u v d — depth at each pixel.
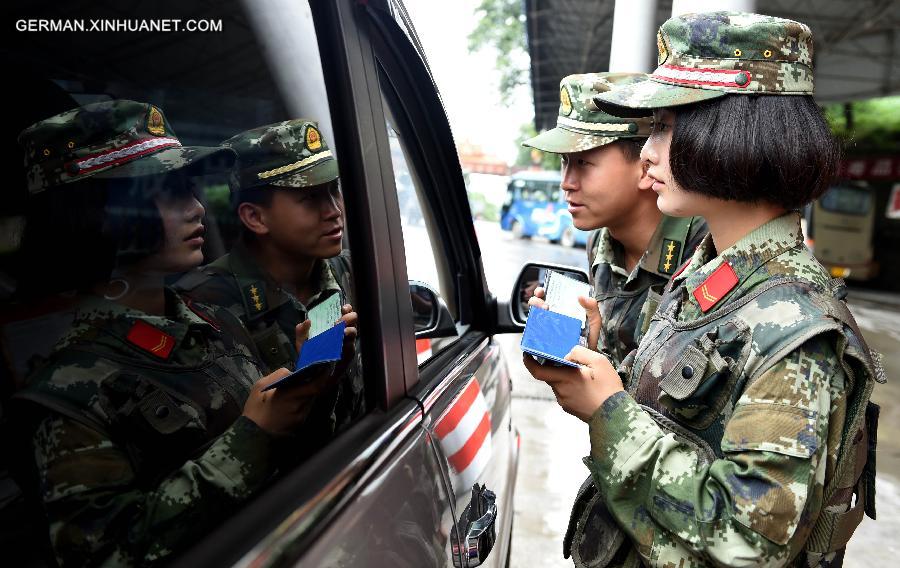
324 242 0.85
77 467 0.57
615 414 0.80
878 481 3.29
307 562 0.54
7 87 0.66
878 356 0.78
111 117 0.63
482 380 1.39
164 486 0.58
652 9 5.12
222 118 0.83
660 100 0.79
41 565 0.55
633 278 1.55
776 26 0.75
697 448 0.77
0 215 0.58
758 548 0.68
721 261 0.82
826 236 10.62
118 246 0.63
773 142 0.74
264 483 0.61
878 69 12.28
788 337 0.70
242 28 0.85
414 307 1.16
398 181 1.22
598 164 1.47
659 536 0.77
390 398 0.87
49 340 0.58
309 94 0.85
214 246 0.78
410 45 1.22
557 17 11.34
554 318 0.92
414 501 0.78
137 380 0.62
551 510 2.88
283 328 0.83
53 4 0.71
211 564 0.49
